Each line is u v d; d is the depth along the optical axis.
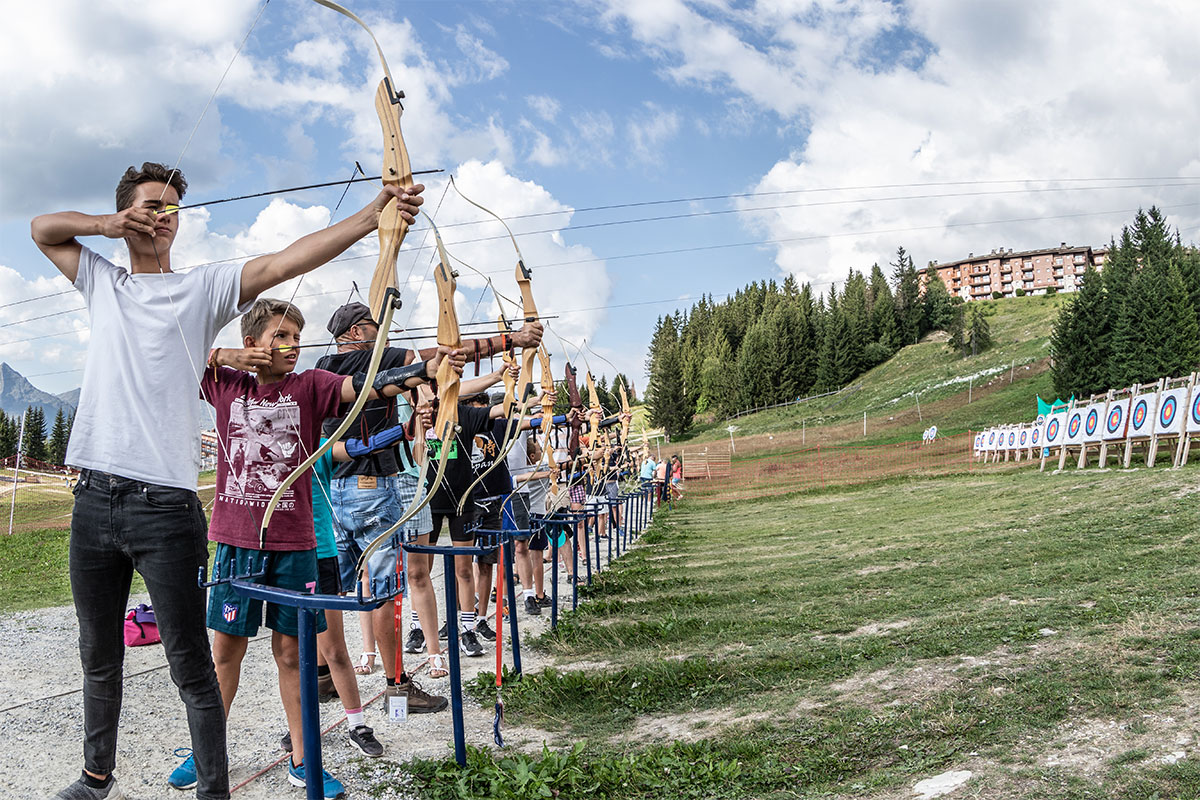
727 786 2.97
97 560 2.44
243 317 2.93
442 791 3.14
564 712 4.12
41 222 2.36
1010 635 4.23
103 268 2.43
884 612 5.45
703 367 99.25
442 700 4.25
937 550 8.03
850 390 82.94
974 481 17.14
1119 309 51.12
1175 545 6.13
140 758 3.46
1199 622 3.88
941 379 72.31
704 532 14.08
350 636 5.97
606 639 5.61
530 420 6.02
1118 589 4.92
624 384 9.66
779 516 15.90
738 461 46.41
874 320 100.75
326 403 2.91
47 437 70.31
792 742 3.30
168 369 2.35
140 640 5.42
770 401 86.56
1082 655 3.70
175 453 2.36
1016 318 96.62
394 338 3.83
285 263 2.30
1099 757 2.71
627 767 3.21
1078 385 51.12
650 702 4.12
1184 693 3.07
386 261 2.15
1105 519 8.01
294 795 3.11
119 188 2.44
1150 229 76.81
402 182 2.19
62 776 3.25
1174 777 2.48
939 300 99.00
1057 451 19.64
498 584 3.90
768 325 91.69
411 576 4.77
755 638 5.20
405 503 4.59
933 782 2.73
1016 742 2.93
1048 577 5.70
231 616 2.89
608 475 9.93
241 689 4.61
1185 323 49.56
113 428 2.35
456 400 2.50
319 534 3.80
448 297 2.55
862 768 2.98
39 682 4.74
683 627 5.67
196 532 2.41
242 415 2.90
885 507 14.52
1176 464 11.61
